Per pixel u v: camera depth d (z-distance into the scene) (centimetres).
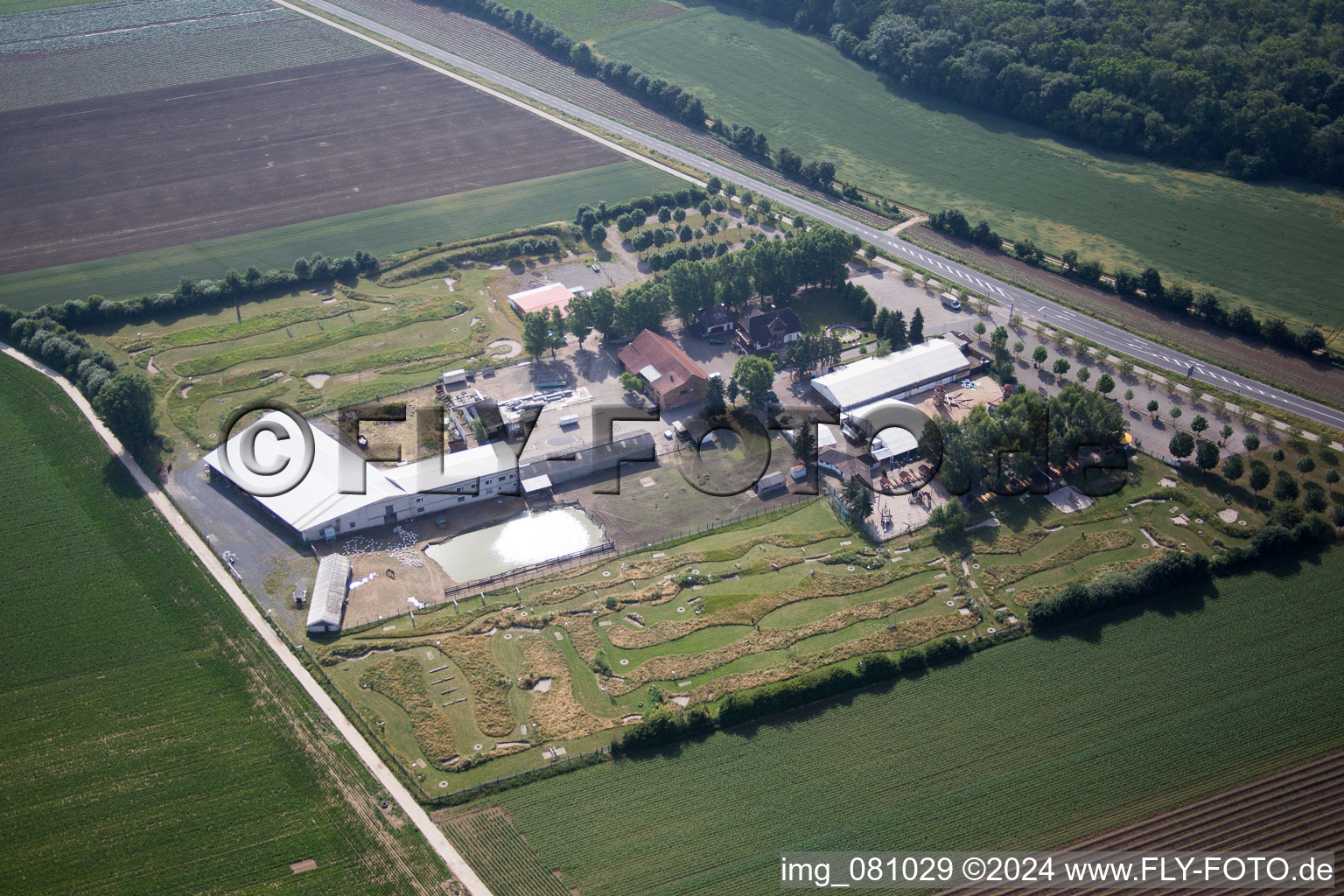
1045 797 12538
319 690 13950
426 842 12000
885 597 15500
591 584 15725
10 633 14738
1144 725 13438
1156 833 12131
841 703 13788
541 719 13562
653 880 11569
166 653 14475
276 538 16425
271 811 12381
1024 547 16312
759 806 12419
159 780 12725
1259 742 13212
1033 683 14050
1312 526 15975
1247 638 14625
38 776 12781
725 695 13888
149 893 11469
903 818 12281
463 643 14662
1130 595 15125
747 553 16325
